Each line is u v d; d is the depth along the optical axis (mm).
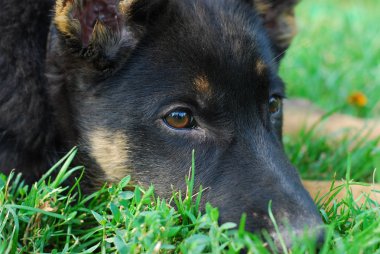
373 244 3193
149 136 3904
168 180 3828
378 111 7184
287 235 3266
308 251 3182
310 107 6809
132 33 4035
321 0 12984
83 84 4062
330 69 8047
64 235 3672
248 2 4512
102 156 4043
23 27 4223
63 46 4047
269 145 3850
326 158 5543
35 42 4266
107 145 4012
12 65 4184
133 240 3252
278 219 3375
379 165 4949
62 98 4164
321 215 3688
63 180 3842
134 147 3930
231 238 3203
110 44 3986
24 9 4227
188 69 3895
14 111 4148
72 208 3736
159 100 3898
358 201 4164
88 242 3551
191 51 3924
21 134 4137
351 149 5746
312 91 7453
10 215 3578
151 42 4008
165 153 3865
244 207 3510
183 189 3770
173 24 4016
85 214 3709
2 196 3590
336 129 6199
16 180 3895
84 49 3996
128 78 3986
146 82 3949
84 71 4043
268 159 3746
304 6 11797
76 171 4164
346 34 9445
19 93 4164
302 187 3688
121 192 3666
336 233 3418
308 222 3336
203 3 4191
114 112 3979
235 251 3068
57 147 4242
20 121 4141
